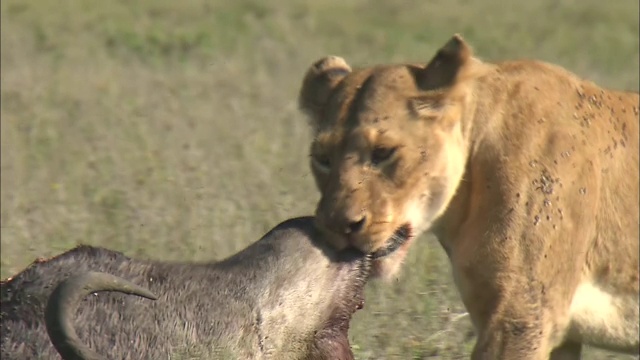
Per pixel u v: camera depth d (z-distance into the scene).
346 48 31.56
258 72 28.56
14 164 19.91
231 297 9.60
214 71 28.67
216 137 22.11
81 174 19.31
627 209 10.55
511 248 10.11
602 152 10.48
